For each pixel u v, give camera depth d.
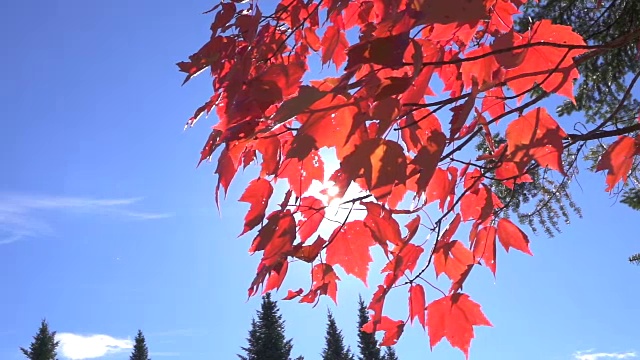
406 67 1.25
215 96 1.77
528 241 1.84
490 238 1.87
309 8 1.84
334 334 40.06
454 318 1.78
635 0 4.12
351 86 1.14
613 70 4.81
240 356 35.38
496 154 1.60
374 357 34.19
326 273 1.86
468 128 1.49
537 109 1.42
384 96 1.17
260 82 1.42
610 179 1.64
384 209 1.68
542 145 1.40
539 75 1.41
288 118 1.12
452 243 1.80
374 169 1.20
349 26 1.89
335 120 1.20
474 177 1.77
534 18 5.00
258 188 1.65
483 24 1.73
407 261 1.83
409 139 1.54
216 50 1.85
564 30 1.41
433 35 1.44
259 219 1.65
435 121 1.46
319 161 1.61
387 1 1.40
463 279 1.69
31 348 40.12
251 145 1.62
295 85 1.42
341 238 1.81
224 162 1.59
